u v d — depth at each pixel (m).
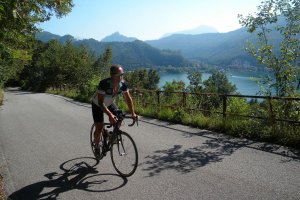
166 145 7.53
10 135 9.67
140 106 14.49
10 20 5.59
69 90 37.53
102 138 6.14
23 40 9.80
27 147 7.96
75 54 56.38
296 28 9.61
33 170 6.09
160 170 5.78
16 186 5.32
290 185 4.89
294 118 8.05
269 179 5.16
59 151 7.41
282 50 9.72
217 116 9.94
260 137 7.63
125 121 11.36
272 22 10.12
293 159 6.11
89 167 6.14
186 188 4.93
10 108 18.77
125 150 5.59
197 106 11.86
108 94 5.45
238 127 8.39
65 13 10.75
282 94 9.72
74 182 5.40
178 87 18.77
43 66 55.78
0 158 7.01
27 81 62.66
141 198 4.66
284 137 7.28
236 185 4.96
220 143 7.51
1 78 22.03
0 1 4.57
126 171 5.56
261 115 8.73
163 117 11.56
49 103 21.36
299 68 9.48
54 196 4.88
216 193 4.70
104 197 4.76
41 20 10.60
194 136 8.38
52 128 10.57
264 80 9.95
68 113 14.66
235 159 6.23
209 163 6.06
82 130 9.98
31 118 13.44
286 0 9.83
